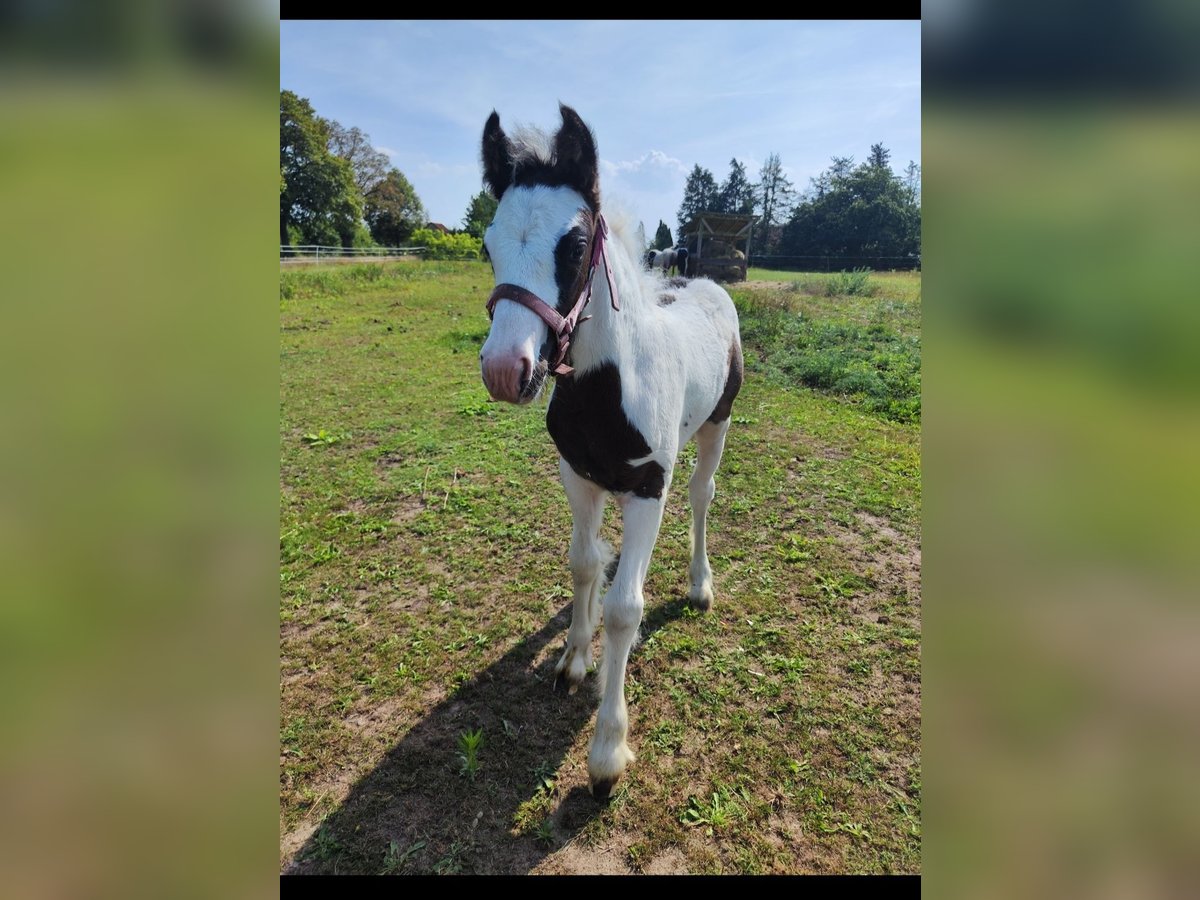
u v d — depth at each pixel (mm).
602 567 2580
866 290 13875
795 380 6949
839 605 3098
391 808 2102
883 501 4094
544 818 2068
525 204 1691
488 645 2871
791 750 2312
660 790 2162
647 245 2266
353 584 3352
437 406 6246
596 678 2650
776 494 4223
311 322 11047
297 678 2684
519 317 1592
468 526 3912
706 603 3066
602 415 1979
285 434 5523
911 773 2221
